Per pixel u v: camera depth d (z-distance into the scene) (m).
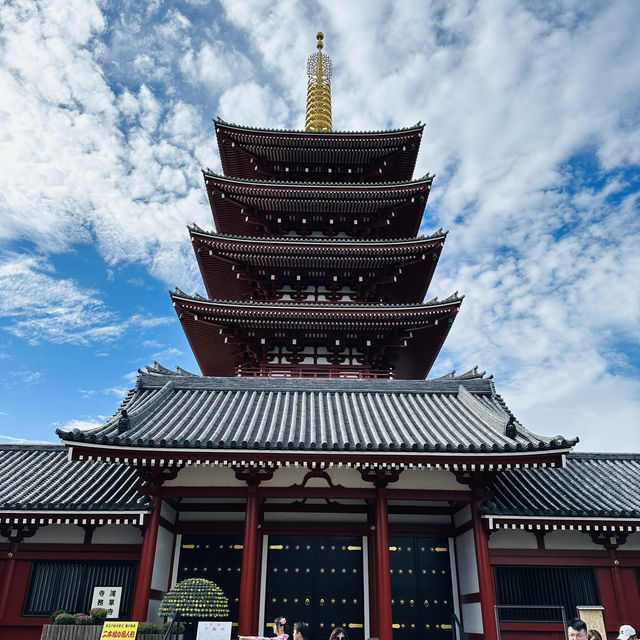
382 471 15.07
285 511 16.75
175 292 22.42
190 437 14.98
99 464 18.28
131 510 14.54
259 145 27.83
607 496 16.56
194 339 25.23
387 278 25.42
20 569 15.32
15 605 14.88
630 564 15.55
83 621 13.09
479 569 14.52
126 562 15.37
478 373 22.11
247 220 27.34
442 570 16.48
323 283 26.16
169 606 12.90
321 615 15.84
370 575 16.28
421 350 26.28
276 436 15.32
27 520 15.02
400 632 15.74
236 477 15.27
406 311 22.69
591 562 15.49
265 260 24.75
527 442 14.78
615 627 14.88
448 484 15.51
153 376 20.38
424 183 25.92
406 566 16.48
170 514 16.34
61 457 19.00
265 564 16.41
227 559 16.39
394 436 15.81
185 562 16.36
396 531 16.73
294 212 27.19
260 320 22.94
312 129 36.12
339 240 24.42
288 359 24.09
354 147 27.86
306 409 18.45
